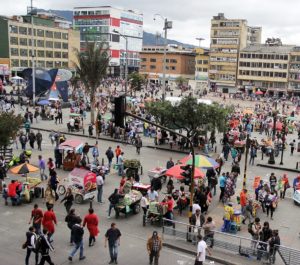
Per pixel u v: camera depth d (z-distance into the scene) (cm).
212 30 13088
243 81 12650
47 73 6331
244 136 4194
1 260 1573
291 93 11975
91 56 4762
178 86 12825
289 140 4662
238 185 2772
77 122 4472
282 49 12319
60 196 2352
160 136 3916
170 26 4491
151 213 1981
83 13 17000
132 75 11012
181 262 1631
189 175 1873
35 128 4525
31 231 1510
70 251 1672
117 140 4097
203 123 3597
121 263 1592
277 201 2295
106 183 2639
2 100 6162
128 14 17575
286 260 1587
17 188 2177
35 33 11212
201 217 1920
